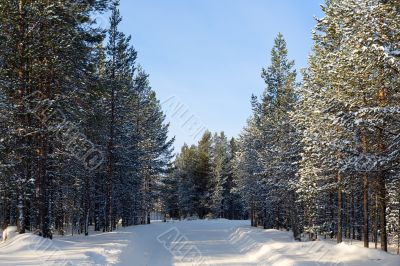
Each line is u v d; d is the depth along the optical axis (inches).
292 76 1440.7
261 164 1503.4
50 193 894.4
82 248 644.7
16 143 701.9
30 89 738.2
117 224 1796.3
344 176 775.7
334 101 621.9
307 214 1145.4
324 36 796.6
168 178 2255.2
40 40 698.2
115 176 1379.2
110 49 1246.3
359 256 667.4
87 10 793.6
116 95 1232.2
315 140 654.5
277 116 1435.8
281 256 689.6
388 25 508.4
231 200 3159.5
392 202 812.0
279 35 1535.4
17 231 743.1
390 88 607.5
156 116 1987.0
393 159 541.0
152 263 695.1
